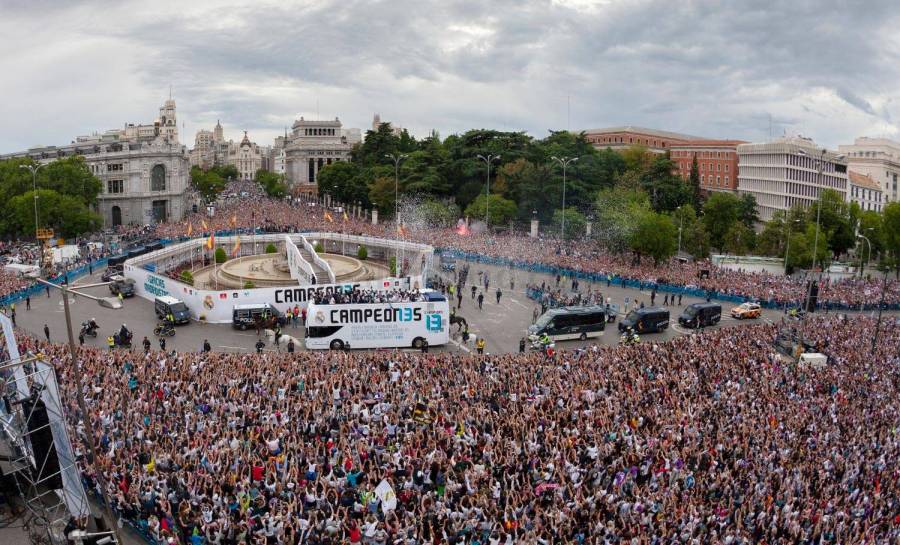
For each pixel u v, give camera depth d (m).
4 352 46.47
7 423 29.66
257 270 91.00
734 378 48.19
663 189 153.88
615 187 142.00
